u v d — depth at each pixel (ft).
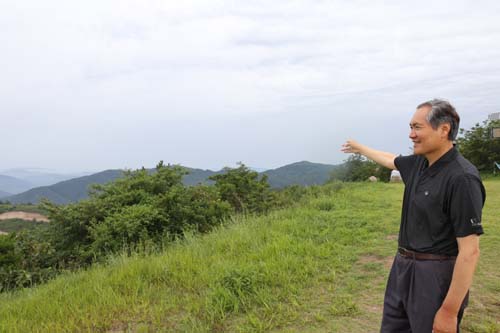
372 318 13.00
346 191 42.75
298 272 16.90
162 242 28.45
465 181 7.58
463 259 7.44
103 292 15.62
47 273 28.30
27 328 13.33
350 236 23.13
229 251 20.53
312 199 36.70
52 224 34.71
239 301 14.16
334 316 13.23
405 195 8.96
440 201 7.93
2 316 15.02
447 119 7.87
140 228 30.48
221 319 13.07
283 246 20.31
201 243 23.30
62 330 12.86
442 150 8.11
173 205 33.73
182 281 16.55
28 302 16.53
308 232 23.80
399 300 8.96
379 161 10.30
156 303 14.67
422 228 8.30
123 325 13.19
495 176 62.75
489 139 67.05
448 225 7.95
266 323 12.75
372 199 36.63
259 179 50.47
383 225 25.85
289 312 13.42
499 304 14.15
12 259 28.22
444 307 7.67
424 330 8.16
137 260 20.52
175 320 13.34
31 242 31.81
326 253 19.56
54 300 15.89
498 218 28.02
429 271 8.13
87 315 13.93
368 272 17.37
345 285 15.89
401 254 8.90
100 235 30.66
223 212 36.47
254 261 18.61
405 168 9.28
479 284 15.94
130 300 14.80
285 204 41.16
